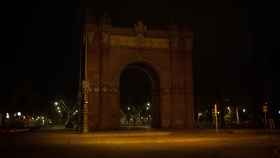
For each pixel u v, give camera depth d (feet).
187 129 186.29
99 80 188.44
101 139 126.72
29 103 353.51
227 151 84.89
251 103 286.25
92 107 185.37
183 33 200.95
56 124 360.28
